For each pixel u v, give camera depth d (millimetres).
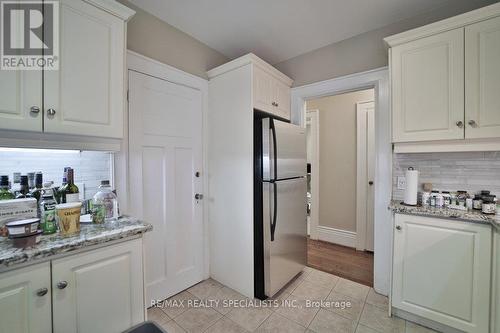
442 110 1527
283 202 2061
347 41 2221
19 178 1165
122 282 1154
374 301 1928
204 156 2285
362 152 3045
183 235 2117
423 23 1853
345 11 1835
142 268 1238
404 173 1953
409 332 1560
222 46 2346
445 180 1790
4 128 964
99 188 1507
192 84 2164
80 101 1172
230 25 2010
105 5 1252
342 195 3273
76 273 1001
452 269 1441
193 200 2201
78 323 1007
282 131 2033
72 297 989
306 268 2551
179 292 2072
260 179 1971
